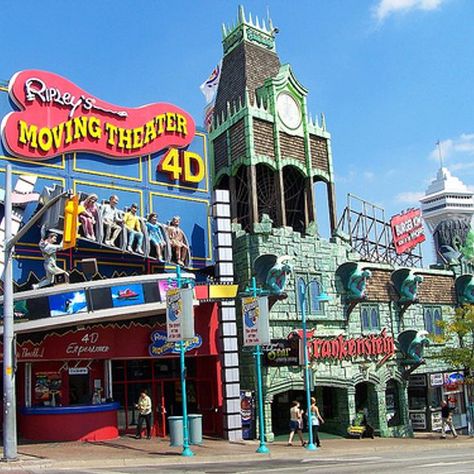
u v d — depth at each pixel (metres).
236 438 29.33
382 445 30.44
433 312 41.91
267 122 36.72
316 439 28.28
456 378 41.88
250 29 40.78
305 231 37.25
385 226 43.28
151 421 29.77
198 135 32.78
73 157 28.25
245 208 38.34
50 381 27.81
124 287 25.97
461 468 17.95
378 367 36.62
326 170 39.16
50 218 25.25
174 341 24.06
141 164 30.38
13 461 20.30
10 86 26.89
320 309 34.38
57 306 25.16
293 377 32.28
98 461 21.00
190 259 30.53
